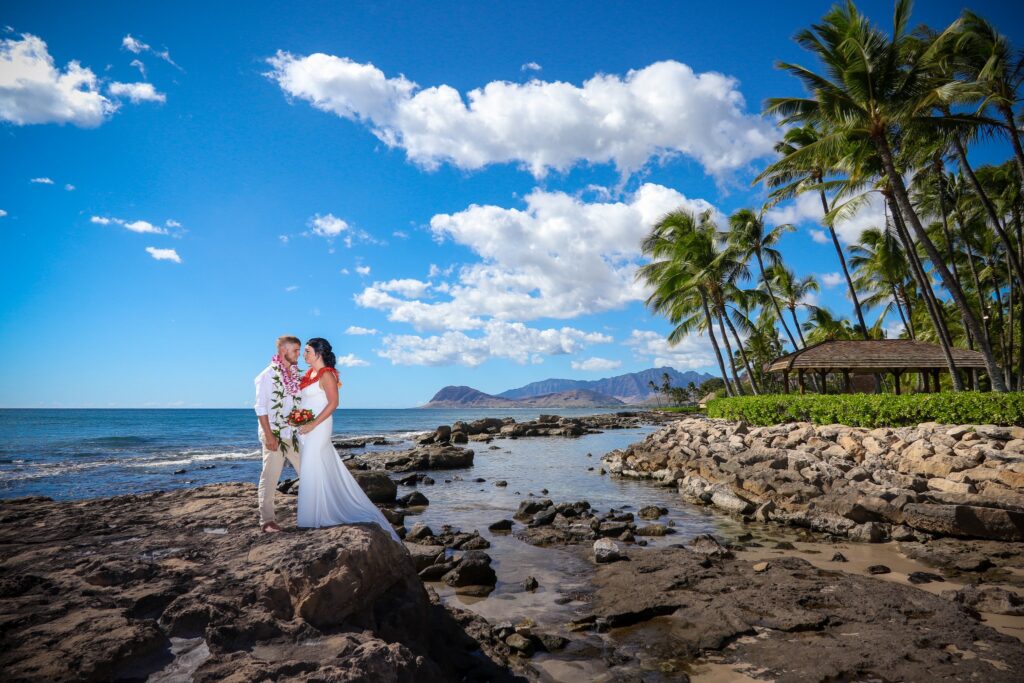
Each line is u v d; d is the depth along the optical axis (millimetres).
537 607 6605
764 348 56562
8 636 3209
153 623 3502
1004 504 9445
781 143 31391
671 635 5734
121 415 140625
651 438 23344
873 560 8477
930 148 22047
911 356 23156
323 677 2971
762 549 9219
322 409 5312
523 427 43000
